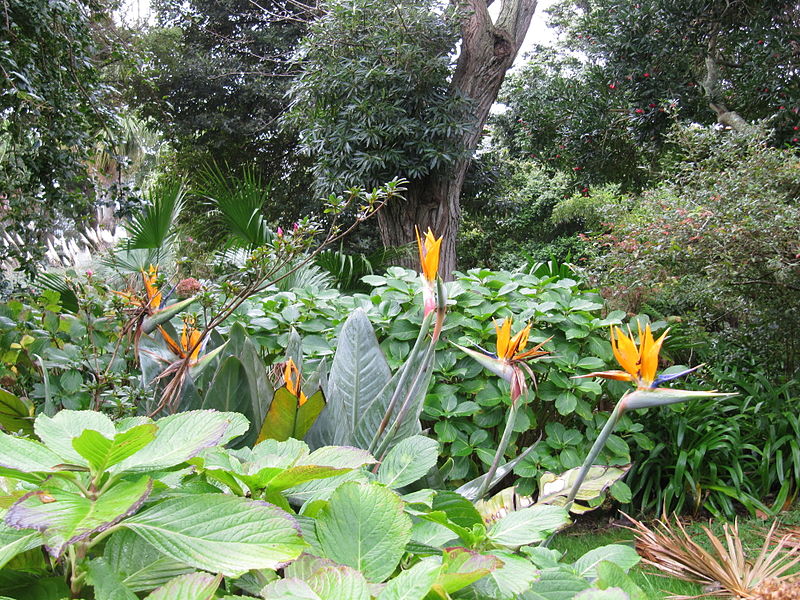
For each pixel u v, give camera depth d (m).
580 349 4.05
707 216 4.52
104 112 4.65
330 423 1.57
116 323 2.60
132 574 0.62
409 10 9.36
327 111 9.64
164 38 13.44
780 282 4.58
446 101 9.43
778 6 8.51
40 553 0.63
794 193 4.98
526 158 15.11
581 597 0.64
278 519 0.57
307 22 10.27
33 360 3.01
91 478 0.60
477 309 3.88
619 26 9.32
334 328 3.78
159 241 4.61
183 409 1.77
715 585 2.63
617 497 3.62
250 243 5.43
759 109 9.23
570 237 17.17
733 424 4.45
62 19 4.34
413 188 9.98
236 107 14.63
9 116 4.23
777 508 4.03
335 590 0.55
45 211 4.54
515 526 0.87
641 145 9.70
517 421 3.71
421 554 0.77
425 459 1.01
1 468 0.56
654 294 5.16
